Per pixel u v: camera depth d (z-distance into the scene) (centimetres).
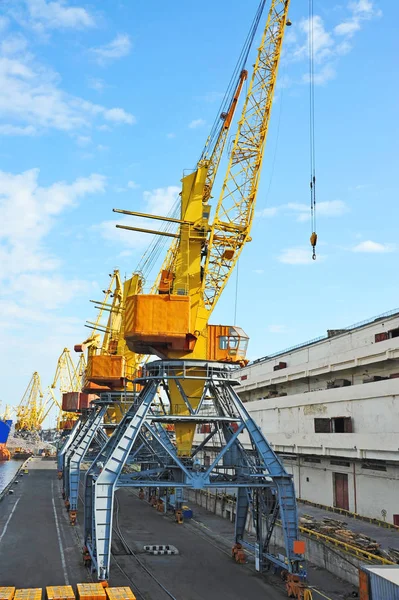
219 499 5459
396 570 2081
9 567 3197
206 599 2636
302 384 5950
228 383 3444
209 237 3934
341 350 5175
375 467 4259
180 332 3403
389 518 4016
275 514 3152
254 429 3231
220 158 4103
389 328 4406
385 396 4125
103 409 5950
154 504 6056
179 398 3559
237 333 3791
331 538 3338
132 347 3647
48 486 7812
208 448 6812
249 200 4022
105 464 2939
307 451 5225
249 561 3450
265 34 4216
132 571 3164
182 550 3766
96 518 2820
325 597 2661
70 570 3152
